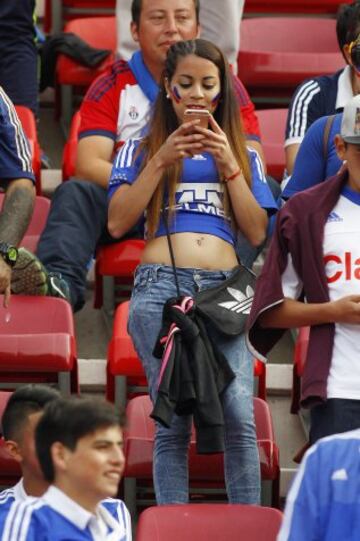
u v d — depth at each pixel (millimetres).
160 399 13539
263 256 19984
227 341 14023
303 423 17562
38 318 16766
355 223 13258
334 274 13219
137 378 16828
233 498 14070
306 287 13305
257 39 23672
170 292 14164
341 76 18000
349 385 13055
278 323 13359
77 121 20781
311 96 18062
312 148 15344
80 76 22828
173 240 14391
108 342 18828
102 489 10305
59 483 10430
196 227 14398
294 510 9875
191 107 14609
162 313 14047
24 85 21812
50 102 23938
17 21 21719
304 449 16422
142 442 15453
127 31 21859
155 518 13195
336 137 13234
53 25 24719
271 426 15641
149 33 18844
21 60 21781
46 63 23219
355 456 9914
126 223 14469
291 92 23375
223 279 14297
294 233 13305
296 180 15383
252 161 15062
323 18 24859
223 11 21750
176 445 14188
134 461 15344
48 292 17141
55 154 23016
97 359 18578
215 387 13672
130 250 18406
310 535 9797
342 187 13383
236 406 14000
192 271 14234
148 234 14508
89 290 19531
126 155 14883
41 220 19062
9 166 16297
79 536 10406
